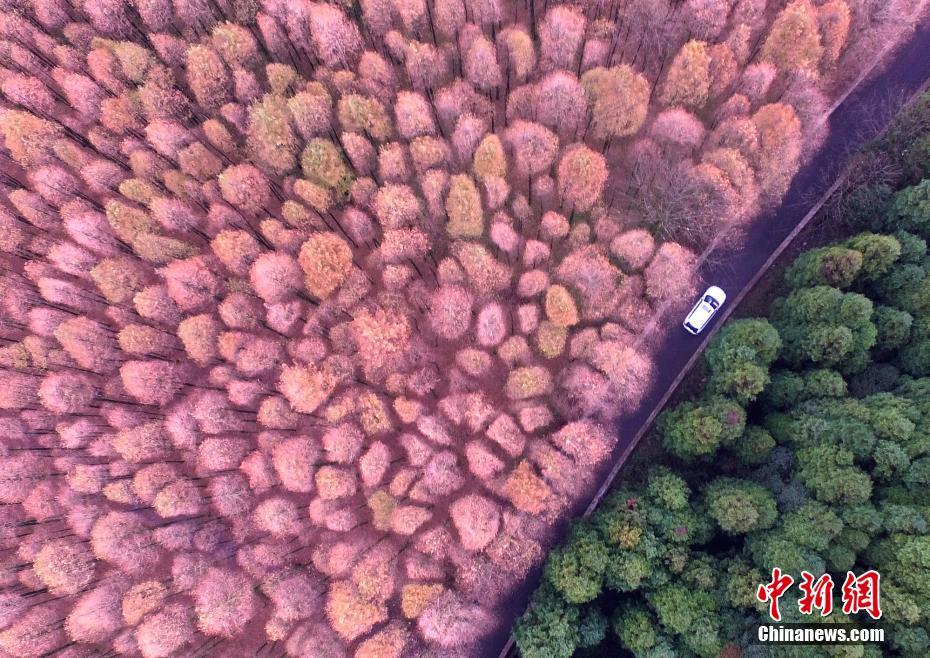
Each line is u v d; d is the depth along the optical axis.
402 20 46.47
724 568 39.69
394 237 46.22
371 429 46.81
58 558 44.62
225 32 44.78
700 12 44.97
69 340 45.59
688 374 47.53
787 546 36.62
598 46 46.38
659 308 47.28
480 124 46.09
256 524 46.59
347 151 45.25
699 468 44.88
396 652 44.94
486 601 45.66
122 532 45.12
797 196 48.16
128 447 45.62
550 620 40.22
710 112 46.81
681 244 47.38
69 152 46.06
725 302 47.97
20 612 45.00
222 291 46.91
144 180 46.44
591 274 46.47
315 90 45.47
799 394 41.56
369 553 46.00
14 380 45.56
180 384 47.00
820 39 45.12
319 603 45.94
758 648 35.69
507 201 47.50
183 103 46.41
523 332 47.25
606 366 46.34
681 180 46.47
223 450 46.22
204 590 45.19
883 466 36.62
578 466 46.25
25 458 45.91
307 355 46.75
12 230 46.38
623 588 40.06
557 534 46.12
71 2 46.28
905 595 33.31
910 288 40.31
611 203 47.53
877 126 47.88
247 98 46.22
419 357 47.38
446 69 47.03
